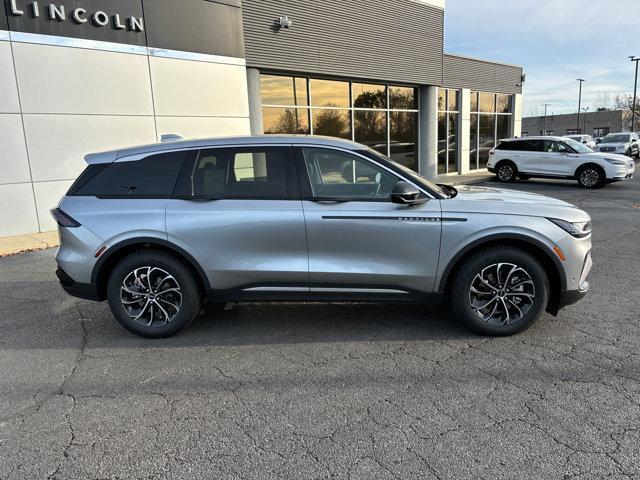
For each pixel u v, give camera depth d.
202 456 2.64
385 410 3.04
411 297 4.11
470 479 2.41
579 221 3.98
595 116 73.25
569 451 2.59
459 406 3.06
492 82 21.98
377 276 4.04
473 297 4.06
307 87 14.14
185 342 4.19
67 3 9.01
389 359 3.75
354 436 2.79
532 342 3.98
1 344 4.23
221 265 4.09
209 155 4.20
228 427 2.91
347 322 4.54
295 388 3.35
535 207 4.00
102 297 4.33
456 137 20.62
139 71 10.09
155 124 10.47
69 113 9.24
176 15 10.55
